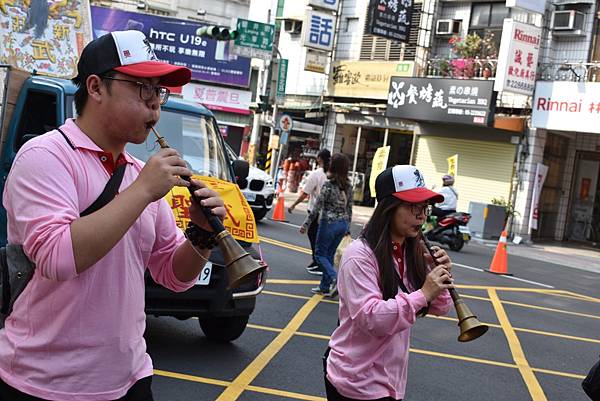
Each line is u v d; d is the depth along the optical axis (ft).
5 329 7.74
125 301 7.72
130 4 118.42
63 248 6.77
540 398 19.88
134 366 7.92
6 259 7.50
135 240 7.89
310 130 89.40
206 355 19.90
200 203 7.88
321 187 32.35
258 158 97.35
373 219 10.57
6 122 21.65
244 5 127.85
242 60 102.12
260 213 52.26
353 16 81.46
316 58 81.41
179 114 22.56
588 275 49.32
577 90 60.39
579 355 25.67
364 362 10.18
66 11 23.25
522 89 61.67
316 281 32.96
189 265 8.40
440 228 52.16
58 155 7.41
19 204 7.23
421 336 25.50
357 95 78.38
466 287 37.17
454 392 19.45
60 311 7.39
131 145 20.93
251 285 19.49
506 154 67.10
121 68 7.48
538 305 34.71
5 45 22.04
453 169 60.23
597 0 63.05
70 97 20.29
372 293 10.04
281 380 18.61
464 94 65.67
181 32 102.27
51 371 7.41
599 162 70.33
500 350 24.88
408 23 72.84
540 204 69.87
